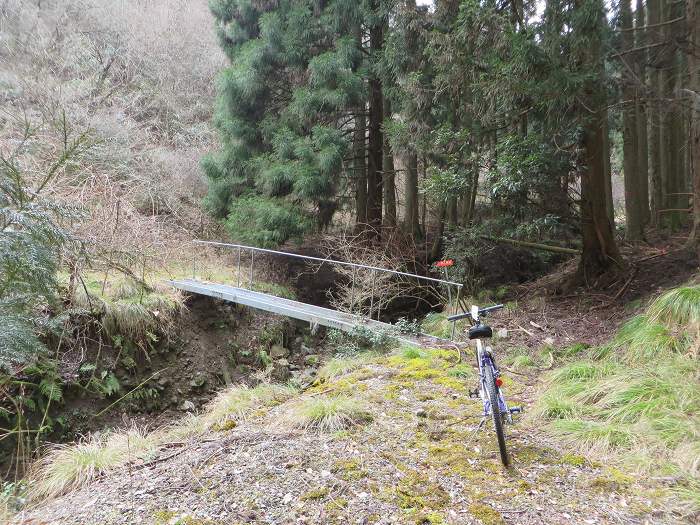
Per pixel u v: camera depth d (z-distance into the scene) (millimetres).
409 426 4363
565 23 6508
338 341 8266
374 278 9477
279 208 11367
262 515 3090
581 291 8438
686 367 4855
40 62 12641
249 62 11805
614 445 3908
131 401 7578
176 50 18094
